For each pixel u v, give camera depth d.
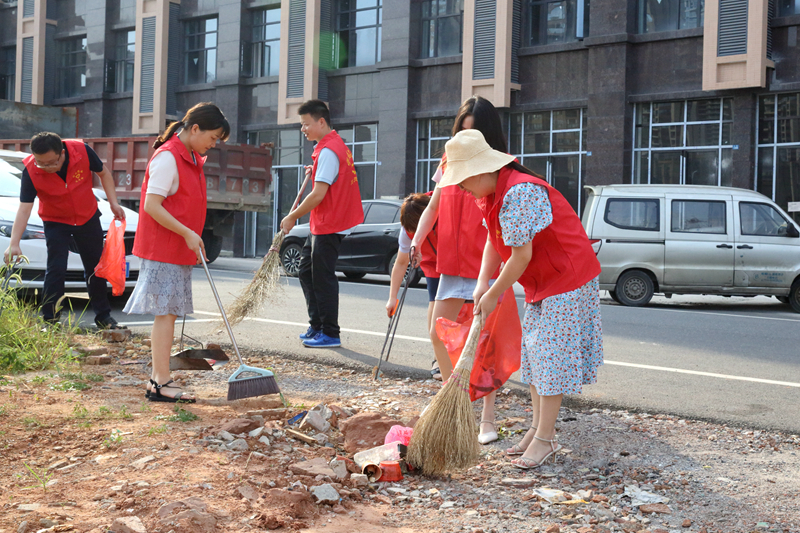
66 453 3.46
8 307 6.22
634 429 4.41
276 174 26.22
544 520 2.98
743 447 4.09
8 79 34.03
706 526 2.98
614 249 11.99
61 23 31.97
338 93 24.95
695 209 12.00
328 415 4.10
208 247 16.92
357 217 6.70
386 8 23.48
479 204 3.67
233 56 26.70
